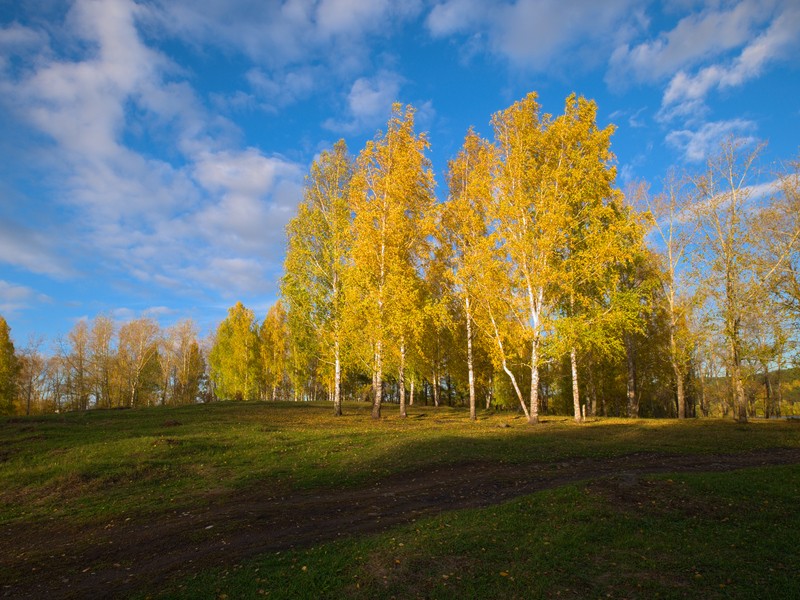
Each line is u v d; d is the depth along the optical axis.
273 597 5.95
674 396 40.88
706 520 8.35
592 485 10.05
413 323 24.38
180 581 6.64
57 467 13.63
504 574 6.43
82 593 6.52
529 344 29.08
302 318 28.66
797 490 9.78
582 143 22.41
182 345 66.62
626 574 6.42
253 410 32.28
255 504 10.51
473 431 19.92
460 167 26.81
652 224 22.12
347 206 28.78
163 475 13.04
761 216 23.56
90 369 56.91
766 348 23.33
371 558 7.00
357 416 27.83
